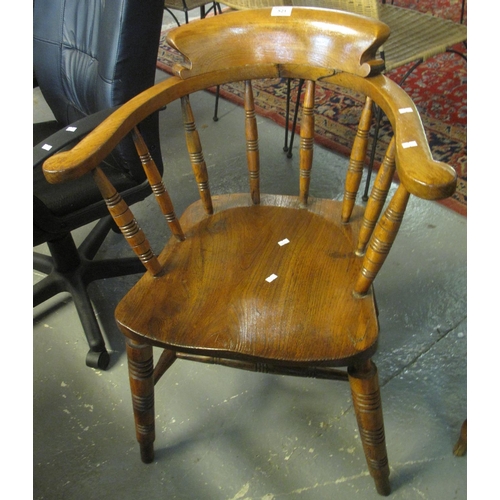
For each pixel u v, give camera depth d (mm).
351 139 2043
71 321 1490
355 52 890
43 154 951
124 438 1208
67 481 1136
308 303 876
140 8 1072
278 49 965
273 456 1146
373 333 813
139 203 1871
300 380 1291
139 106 896
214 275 950
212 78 981
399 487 1065
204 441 1187
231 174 1958
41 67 1396
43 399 1300
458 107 2143
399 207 755
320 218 1070
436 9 2883
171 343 837
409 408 1199
